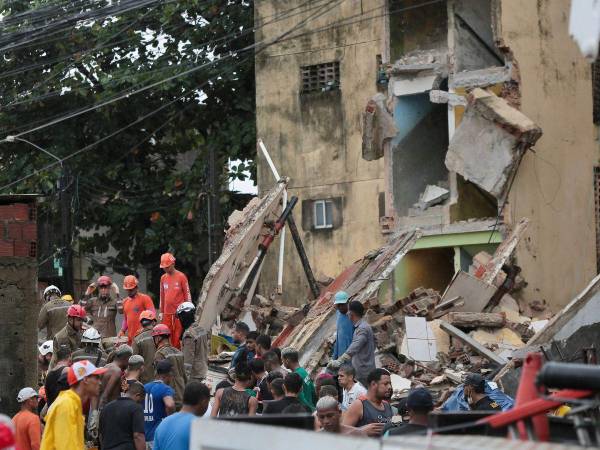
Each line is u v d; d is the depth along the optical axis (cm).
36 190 3838
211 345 2667
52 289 2372
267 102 3606
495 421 691
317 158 3534
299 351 2448
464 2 3025
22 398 1510
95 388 1320
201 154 3766
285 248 3544
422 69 2998
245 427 701
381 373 1471
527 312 2834
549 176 3016
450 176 2997
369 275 2650
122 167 3916
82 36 3850
